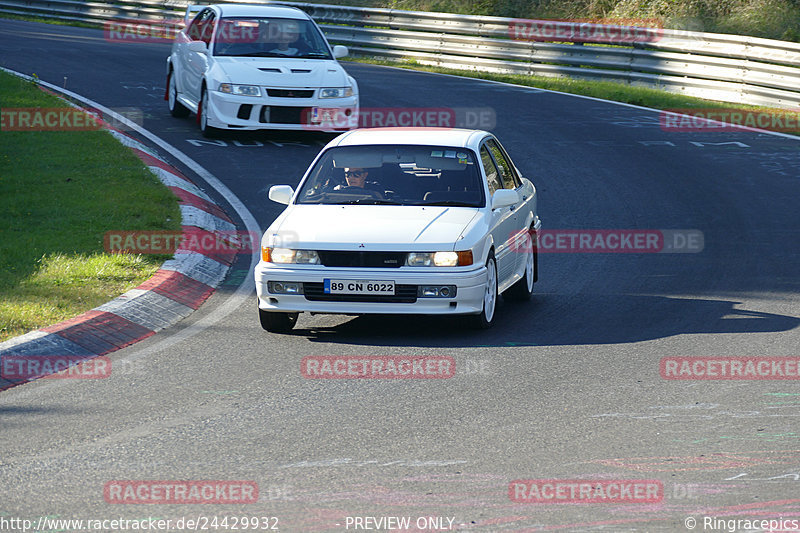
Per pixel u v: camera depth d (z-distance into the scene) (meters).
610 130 71.25
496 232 33.22
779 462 20.89
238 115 62.47
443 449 21.77
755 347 30.12
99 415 23.91
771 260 42.38
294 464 20.91
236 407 24.56
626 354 29.45
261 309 31.44
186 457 21.30
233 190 52.44
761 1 107.50
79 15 122.44
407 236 31.17
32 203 44.88
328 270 30.78
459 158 34.75
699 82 85.50
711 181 57.72
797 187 56.44
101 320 30.52
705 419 23.70
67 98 72.94
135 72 86.50
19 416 23.81
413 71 97.00
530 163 61.22
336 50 67.25
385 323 33.53
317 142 66.00
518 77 93.56
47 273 35.00
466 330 32.50
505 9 118.50
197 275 37.12
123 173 50.88
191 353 29.33
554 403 24.95
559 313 34.81
